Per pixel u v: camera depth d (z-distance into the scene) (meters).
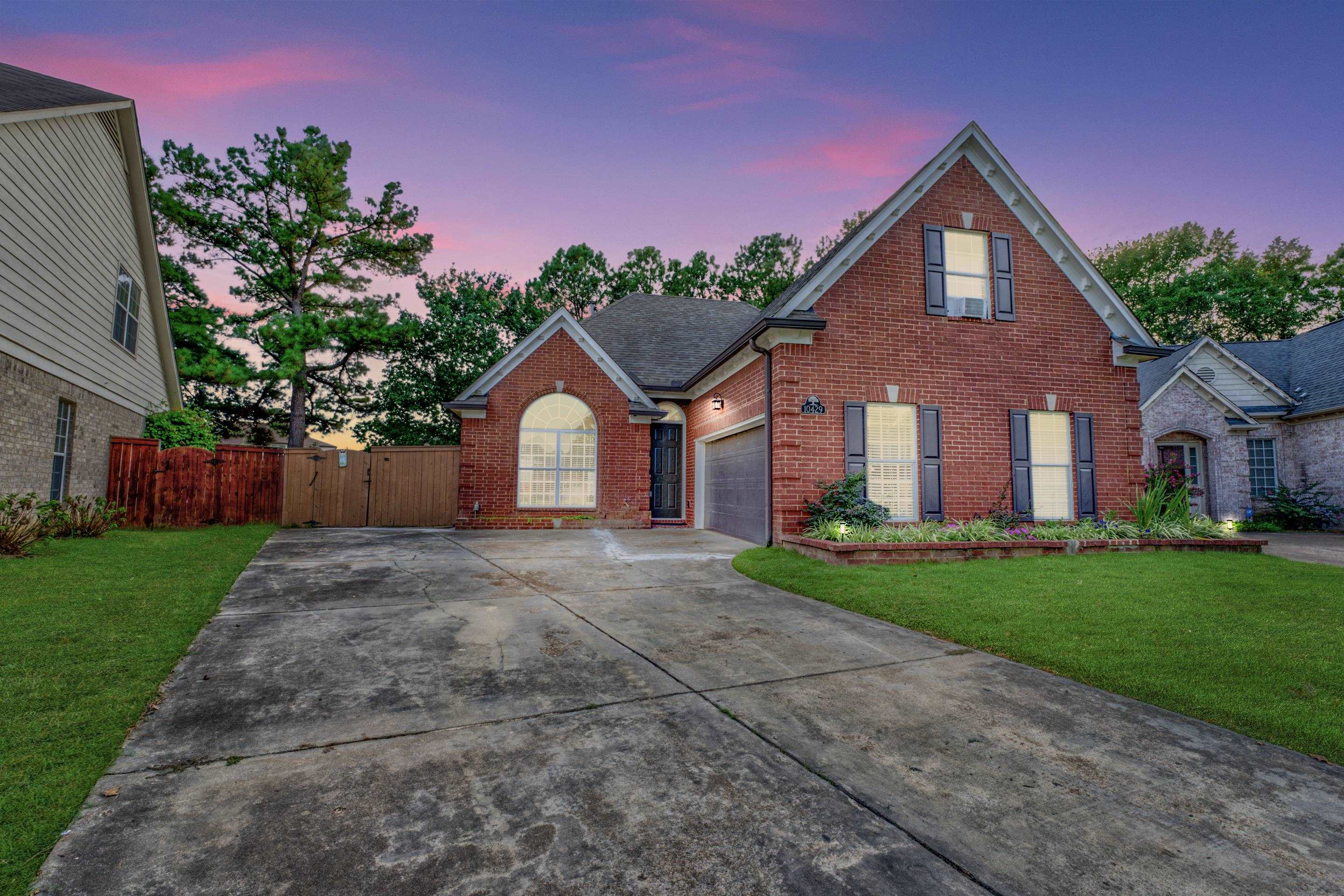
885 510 9.57
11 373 8.62
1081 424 10.95
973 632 5.06
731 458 12.82
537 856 2.03
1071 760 2.85
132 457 12.05
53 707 3.16
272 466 13.32
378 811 2.30
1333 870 2.01
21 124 8.81
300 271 25.09
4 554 7.25
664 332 18.25
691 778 2.62
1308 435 17.59
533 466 13.94
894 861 2.04
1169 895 1.88
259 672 3.92
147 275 14.03
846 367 10.03
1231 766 2.80
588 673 4.02
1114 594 6.32
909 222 10.54
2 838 2.05
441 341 25.28
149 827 2.16
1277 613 5.57
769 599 6.41
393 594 6.34
